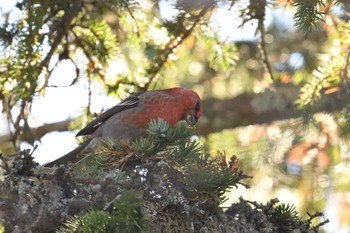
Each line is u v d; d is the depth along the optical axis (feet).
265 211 26.71
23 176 24.77
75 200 24.49
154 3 35.99
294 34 45.06
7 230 24.85
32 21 34.30
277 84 44.78
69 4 35.24
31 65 34.86
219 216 25.72
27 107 35.68
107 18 36.73
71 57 36.32
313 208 42.60
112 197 24.52
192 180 25.58
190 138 27.04
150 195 25.22
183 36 35.94
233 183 25.70
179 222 25.18
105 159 27.27
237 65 46.83
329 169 42.39
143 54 37.99
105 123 34.81
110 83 36.81
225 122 47.65
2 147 43.86
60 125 43.68
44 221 24.44
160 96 34.73
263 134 45.14
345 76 34.58
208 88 48.55
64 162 34.30
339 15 35.32
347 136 41.70
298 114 43.27
